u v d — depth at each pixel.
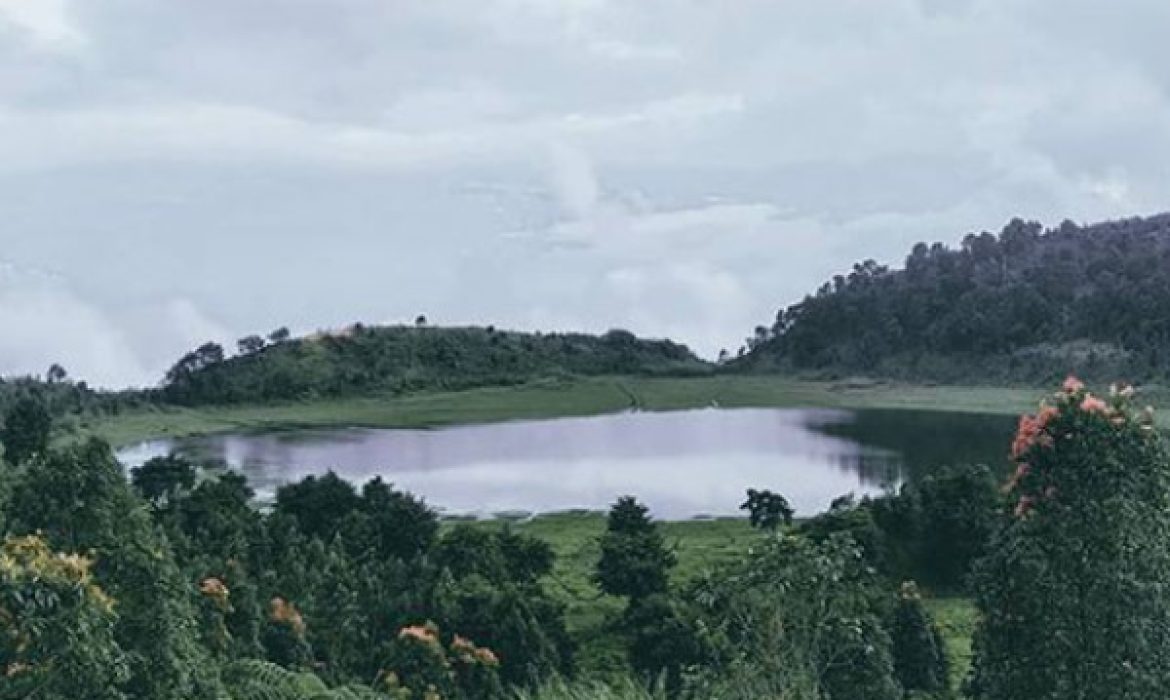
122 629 15.25
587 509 124.19
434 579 57.75
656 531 82.19
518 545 73.62
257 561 59.00
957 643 57.75
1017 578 16.12
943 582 78.44
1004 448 162.62
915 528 80.12
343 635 47.12
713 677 16.69
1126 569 15.64
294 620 42.50
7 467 21.52
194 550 52.88
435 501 132.12
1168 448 16.89
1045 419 16.44
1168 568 15.79
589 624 66.56
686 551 91.31
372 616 51.22
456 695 40.25
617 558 70.06
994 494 77.81
